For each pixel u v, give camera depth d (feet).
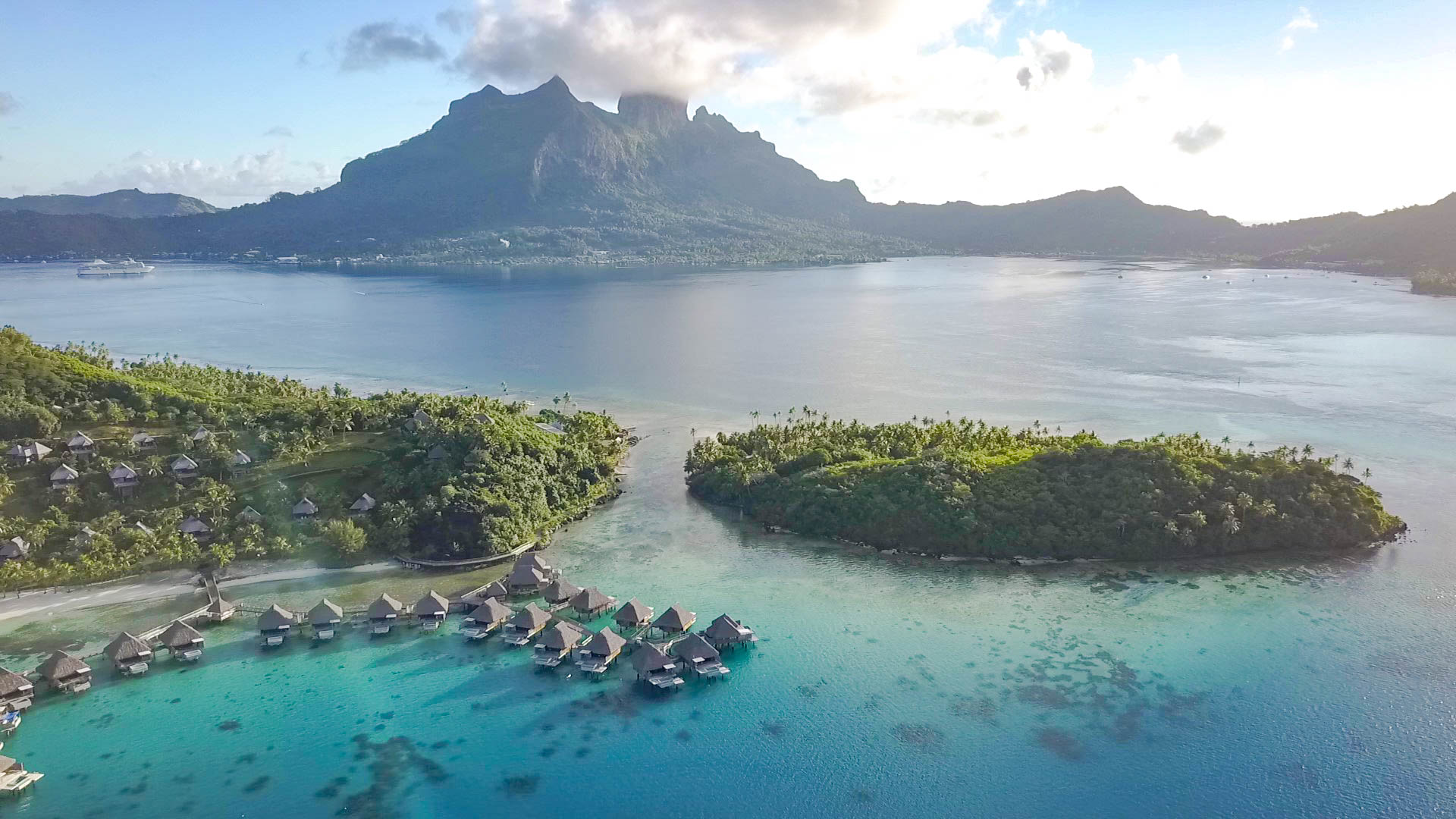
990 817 248.32
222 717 295.48
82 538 404.36
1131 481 443.32
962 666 323.57
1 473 434.30
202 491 446.19
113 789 260.21
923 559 419.13
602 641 328.29
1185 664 322.34
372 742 282.97
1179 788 258.16
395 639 345.92
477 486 454.40
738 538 451.53
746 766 271.08
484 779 265.95
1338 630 344.90
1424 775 262.26
